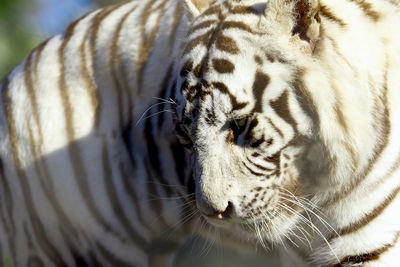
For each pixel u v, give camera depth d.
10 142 9.29
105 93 8.93
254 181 7.19
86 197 9.16
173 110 7.95
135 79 8.71
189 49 7.21
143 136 8.78
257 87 6.92
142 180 8.99
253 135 7.03
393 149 7.27
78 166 9.08
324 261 7.93
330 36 6.96
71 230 9.35
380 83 7.14
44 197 9.27
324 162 7.30
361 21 7.17
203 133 7.03
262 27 6.90
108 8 9.39
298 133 7.10
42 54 9.39
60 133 9.05
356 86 7.00
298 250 8.39
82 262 9.48
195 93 7.03
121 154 8.97
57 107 9.06
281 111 6.98
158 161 8.80
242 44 6.95
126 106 8.83
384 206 7.42
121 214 9.20
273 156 7.15
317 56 6.93
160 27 8.63
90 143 9.02
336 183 7.39
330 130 7.01
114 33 8.97
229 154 7.06
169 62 8.45
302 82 6.89
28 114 9.17
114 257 9.44
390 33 7.27
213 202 7.03
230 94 6.89
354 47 7.01
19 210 9.48
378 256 7.55
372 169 7.29
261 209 7.32
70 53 9.17
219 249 10.30
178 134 7.61
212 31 7.16
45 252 9.56
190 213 8.94
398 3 7.50
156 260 9.66
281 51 6.88
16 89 9.36
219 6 7.36
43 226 9.42
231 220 7.40
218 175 7.02
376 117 7.15
